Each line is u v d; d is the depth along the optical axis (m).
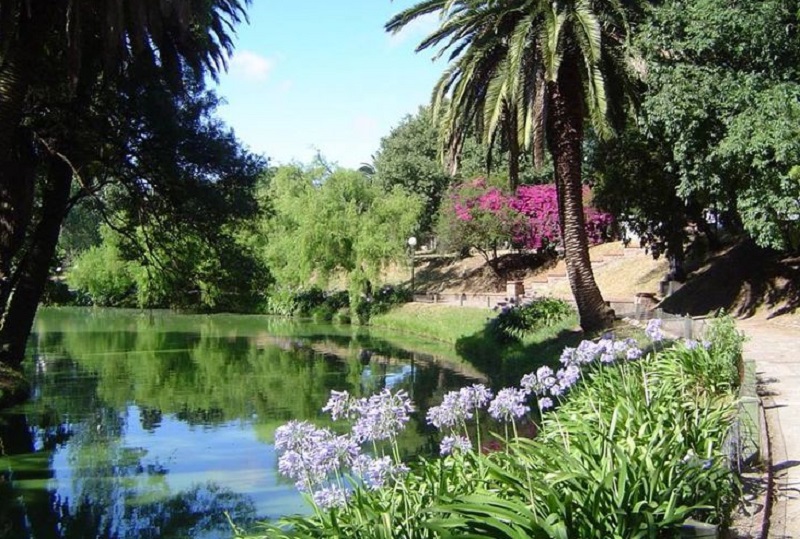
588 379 11.72
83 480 12.97
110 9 16.25
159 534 10.27
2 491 12.34
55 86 19.81
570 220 21.62
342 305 53.47
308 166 56.50
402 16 21.58
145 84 22.19
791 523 6.19
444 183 63.22
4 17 14.95
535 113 20.08
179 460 14.21
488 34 20.69
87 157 21.70
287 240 52.84
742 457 7.81
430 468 6.23
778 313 22.72
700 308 26.39
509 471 5.41
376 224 50.25
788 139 17.11
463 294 43.50
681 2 20.05
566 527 4.16
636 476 4.89
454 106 21.27
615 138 23.92
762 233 18.66
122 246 26.05
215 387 22.94
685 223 28.00
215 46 23.80
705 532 4.64
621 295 36.19
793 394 11.65
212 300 28.28
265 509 11.30
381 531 4.91
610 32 20.77
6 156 16.88
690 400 9.09
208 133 24.22
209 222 24.56
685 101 18.92
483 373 24.95
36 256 22.25
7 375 20.41
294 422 5.89
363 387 22.64
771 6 18.33
